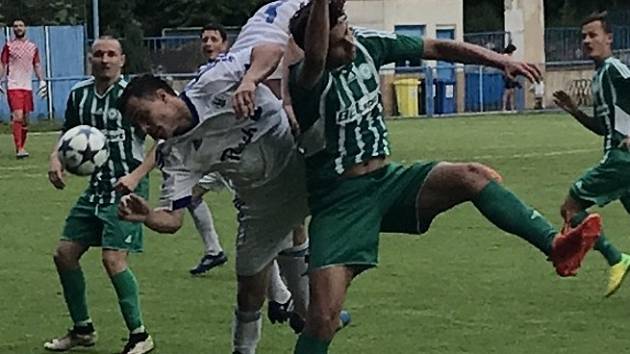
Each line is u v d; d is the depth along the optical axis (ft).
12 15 122.21
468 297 30.32
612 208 45.78
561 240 18.95
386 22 122.52
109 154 25.08
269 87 20.63
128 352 25.50
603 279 32.24
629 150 31.30
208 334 27.17
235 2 148.25
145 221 20.01
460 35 125.39
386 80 112.37
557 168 59.67
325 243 19.51
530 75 20.54
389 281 32.40
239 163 20.49
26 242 39.86
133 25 127.75
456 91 114.93
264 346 26.03
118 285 25.38
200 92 19.99
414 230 20.17
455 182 19.65
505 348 25.36
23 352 25.98
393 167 20.11
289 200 21.40
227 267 35.35
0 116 99.81
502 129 88.07
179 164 20.27
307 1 20.12
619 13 135.44
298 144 20.04
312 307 19.45
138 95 19.83
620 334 26.45
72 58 105.40
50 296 31.60
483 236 39.52
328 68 19.39
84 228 25.70
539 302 29.66
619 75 30.99
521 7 120.57
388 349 25.39
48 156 68.44
